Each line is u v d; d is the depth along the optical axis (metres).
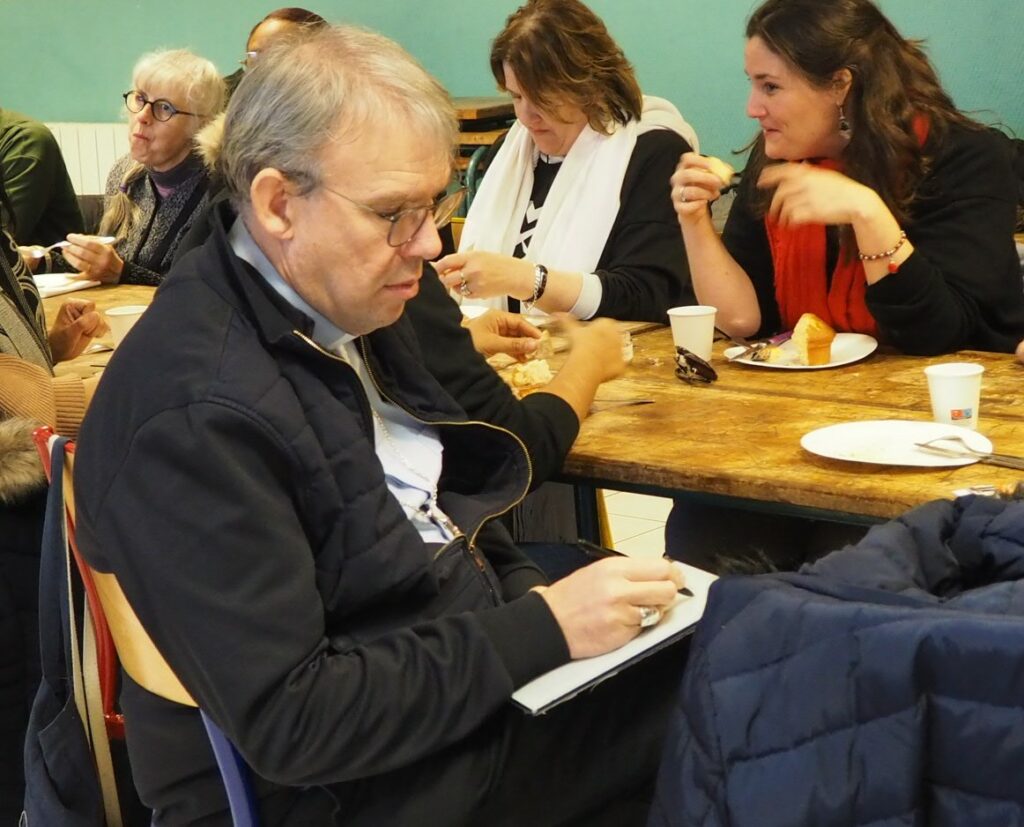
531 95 2.83
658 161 2.86
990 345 2.23
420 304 1.69
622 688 1.48
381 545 1.37
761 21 2.21
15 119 4.36
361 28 1.35
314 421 1.34
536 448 1.76
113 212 3.74
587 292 2.62
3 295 2.04
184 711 1.36
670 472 1.70
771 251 2.42
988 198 2.22
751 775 0.98
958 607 1.00
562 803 1.43
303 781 1.26
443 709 1.29
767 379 2.09
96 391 1.31
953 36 4.07
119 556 1.25
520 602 1.37
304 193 1.30
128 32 6.00
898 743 0.92
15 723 1.67
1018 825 0.89
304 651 1.25
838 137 2.24
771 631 0.99
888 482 1.57
